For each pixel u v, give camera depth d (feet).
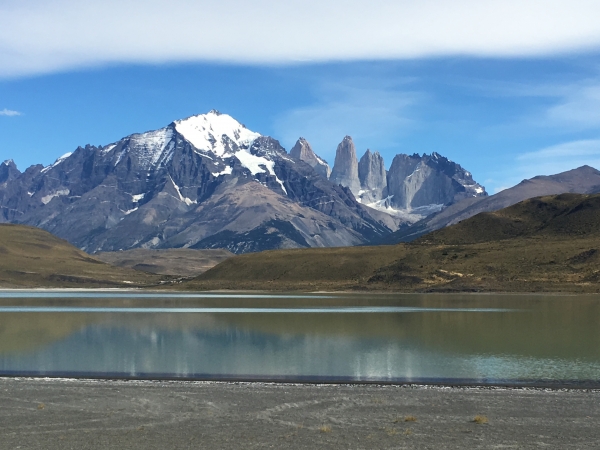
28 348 244.22
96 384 168.76
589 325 316.60
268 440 118.01
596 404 147.43
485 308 424.87
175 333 293.84
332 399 151.53
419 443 116.37
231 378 180.55
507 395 156.76
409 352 232.73
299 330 305.12
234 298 594.24
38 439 118.11
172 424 128.98
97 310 441.27
